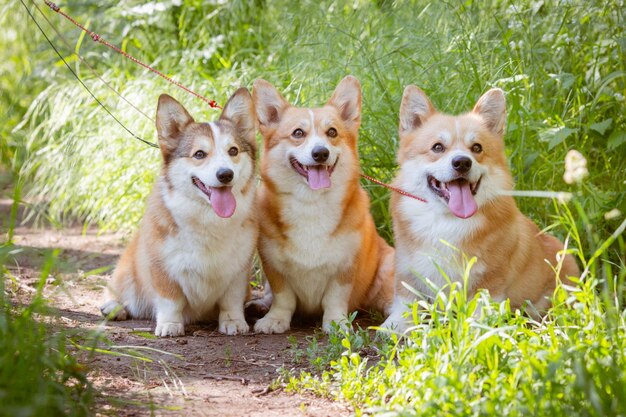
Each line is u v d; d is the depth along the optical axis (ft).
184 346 21.04
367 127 29.99
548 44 30.78
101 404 15.46
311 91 32.30
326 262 22.86
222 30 42.14
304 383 17.06
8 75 52.39
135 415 15.02
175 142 22.26
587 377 12.75
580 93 29.91
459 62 30.60
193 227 21.66
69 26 47.29
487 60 30.63
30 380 13.89
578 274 23.57
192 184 21.57
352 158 23.27
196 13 43.80
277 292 23.49
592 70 28.66
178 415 15.21
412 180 21.74
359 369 16.72
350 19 35.45
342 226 22.88
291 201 22.74
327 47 34.09
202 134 21.89
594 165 28.99
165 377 17.90
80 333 19.90
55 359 15.28
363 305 25.72
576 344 14.85
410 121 22.63
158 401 16.03
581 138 29.53
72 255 33.32
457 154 20.40
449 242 21.06
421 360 15.97
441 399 13.70
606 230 25.59
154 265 22.27
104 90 39.65
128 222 36.50
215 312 24.39
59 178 39.24
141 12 41.01
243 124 22.82
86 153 38.14
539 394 13.12
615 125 28.14
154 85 37.68
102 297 26.81
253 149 22.85
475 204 20.58
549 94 30.68
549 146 26.14
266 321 23.13
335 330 20.61
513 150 27.66
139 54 44.04
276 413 15.49
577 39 29.76
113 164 37.01
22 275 28.84
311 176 22.26
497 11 32.35
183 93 36.47
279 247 22.94
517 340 16.38
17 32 51.08
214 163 21.24
